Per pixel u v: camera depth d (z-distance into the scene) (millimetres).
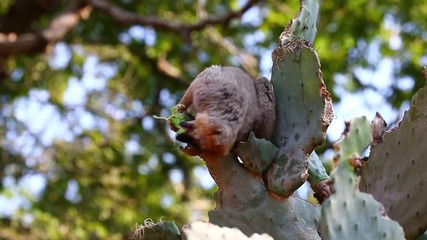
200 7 15195
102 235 16391
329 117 3619
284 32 3818
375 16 16938
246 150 3643
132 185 17344
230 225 3660
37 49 13492
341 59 17031
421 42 16984
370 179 4074
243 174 3672
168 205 17609
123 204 17156
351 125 3203
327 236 3092
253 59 16188
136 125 18172
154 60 17922
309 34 3871
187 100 3672
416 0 16797
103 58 18031
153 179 17406
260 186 3666
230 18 13594
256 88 3736
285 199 3656
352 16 16984
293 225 3637
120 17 13805
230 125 3561
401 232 3105
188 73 18016
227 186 3686
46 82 17719
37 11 15148
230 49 16172
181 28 13750
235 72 3705
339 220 3109
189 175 18109
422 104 3941
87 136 17438
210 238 2936
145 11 17047
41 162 17125
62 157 17188
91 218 16703
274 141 3713
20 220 16250
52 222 16250
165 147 18000
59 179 16875
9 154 17109
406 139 3975
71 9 14031
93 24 17312
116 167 17406
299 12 3869
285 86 3717
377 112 4109
